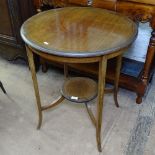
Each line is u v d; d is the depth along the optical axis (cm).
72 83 152
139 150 136
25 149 138
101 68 109
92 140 142
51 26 124
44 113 160
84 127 150
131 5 137
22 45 187
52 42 110
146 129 148
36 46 108
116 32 118
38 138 144
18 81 190
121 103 167
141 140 141
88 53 102
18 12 171
